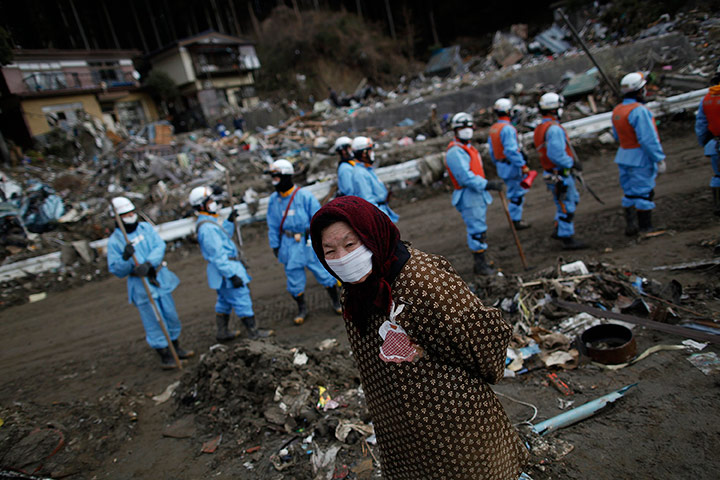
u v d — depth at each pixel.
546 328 3.96
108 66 28.08
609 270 4.45
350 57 38.34
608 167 9.05
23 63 23.55
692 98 9.81
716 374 2.97
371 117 19.62
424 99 19.42
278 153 15.73
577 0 24.45
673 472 2.39
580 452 2.65
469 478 1.55
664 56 13.94
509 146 6.31
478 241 5.43
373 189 5.61
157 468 3.35
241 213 10.38
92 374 5.34
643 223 5.58
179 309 6.96
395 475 1.71
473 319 1.43
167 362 5.08
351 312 1.56
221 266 4.86
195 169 14.98
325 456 3.02
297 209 5.25
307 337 5.09
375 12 47.91
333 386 3.81
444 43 43.31
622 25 20.48
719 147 5.13
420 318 1.42
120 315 7.19
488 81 19.47
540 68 18.41
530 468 2.59
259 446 3.32
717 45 13.74
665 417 2.75
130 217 4.71
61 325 7.23
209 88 32.09
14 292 8.90
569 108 12.62
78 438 3.78
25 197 11.88
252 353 4.03
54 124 23.33
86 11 39.78
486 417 1.58
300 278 5.46
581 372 3.36
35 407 4.44
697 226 5.42
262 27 40.72
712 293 3.87
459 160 5.13
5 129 23.86
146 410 4.23
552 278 4.52
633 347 3.32
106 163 15.80
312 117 23.30
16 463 3.45
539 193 8.63
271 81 36.62
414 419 1.52
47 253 10.39
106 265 9.54
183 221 10.15
